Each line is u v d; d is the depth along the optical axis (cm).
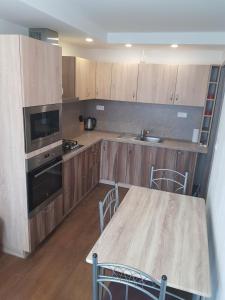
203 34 332
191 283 136
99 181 449
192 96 381
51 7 222
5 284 224
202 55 394
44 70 233
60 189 298
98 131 475
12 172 231
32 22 250
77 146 356
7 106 214
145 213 208
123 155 421
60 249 273
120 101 457
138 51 424
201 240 174
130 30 343
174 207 220
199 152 377
